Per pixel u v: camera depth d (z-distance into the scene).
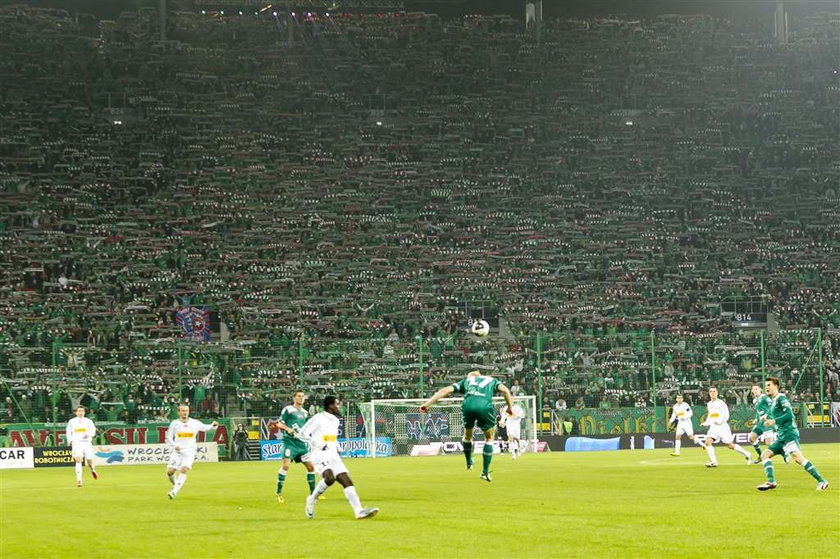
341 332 108.19
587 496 37.59
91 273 110.44
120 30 138.75
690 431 77.00
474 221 126.75
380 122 139.25
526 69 145.00
